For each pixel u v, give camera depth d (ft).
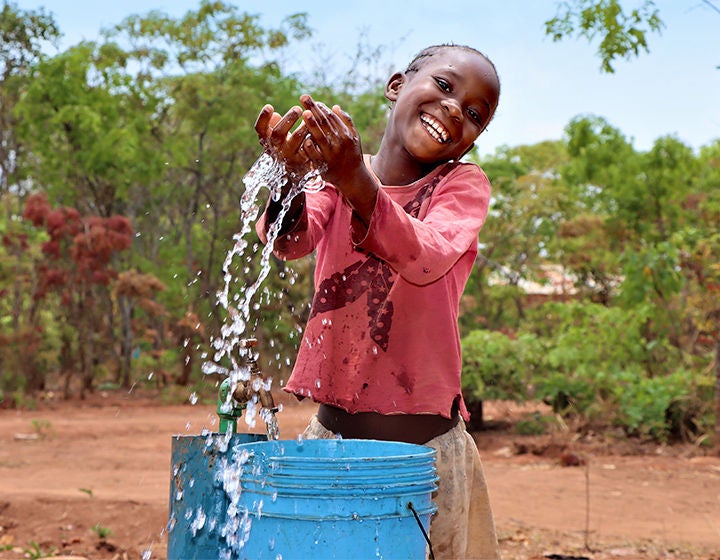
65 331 72.08
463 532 9.13
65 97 78.59
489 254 106.73
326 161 6.63
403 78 9.70
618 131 68.49
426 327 9.07
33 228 76.84
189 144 79.10
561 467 33.32
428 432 9.01
